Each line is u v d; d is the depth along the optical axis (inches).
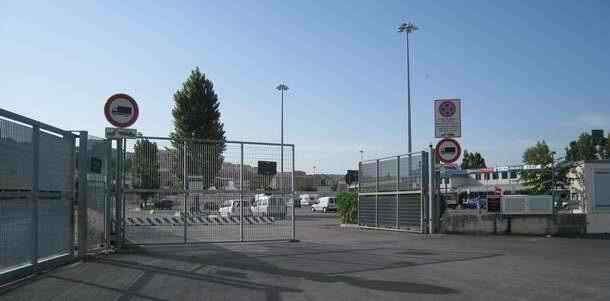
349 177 1667.1
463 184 2716.5
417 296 350.9
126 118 574.6
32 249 419.2
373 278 417.4
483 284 392.8
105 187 577.3
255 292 362.6
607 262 510.6
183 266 474.6
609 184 864.3
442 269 463.8
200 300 337.4
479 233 842.2
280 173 708.0
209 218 664.4
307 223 1288.1
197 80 2386.8
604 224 850.8
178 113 2369.6
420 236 809.5
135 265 478.6
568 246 657.6
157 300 336.5
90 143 528.1
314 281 403.5
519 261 516.1
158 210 635.5
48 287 372.5
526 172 1395.2
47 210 447.2
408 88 1883.6
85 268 458.9
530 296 351.6
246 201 686.5
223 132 2415.1
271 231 700.7
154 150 636.7
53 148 460.1
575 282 401.7
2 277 372.5
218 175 671.8
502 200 845.2
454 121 784.3
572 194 911.7
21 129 399.5
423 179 861.8
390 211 952.3
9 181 380.8
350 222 1118.4
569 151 3331.7
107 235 580.1
